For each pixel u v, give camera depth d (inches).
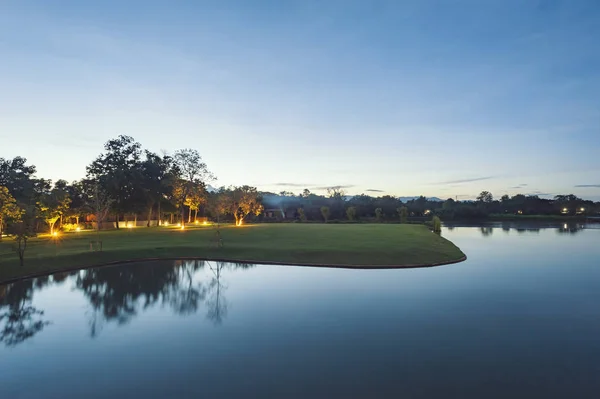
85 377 447.8
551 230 3161.9
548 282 976.3
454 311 708.7
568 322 642.8
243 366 472.1
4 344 559.8
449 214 4566.9
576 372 448.5
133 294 864.9
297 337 574.2
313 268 1166.3
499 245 1941.4
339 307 740.0
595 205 5580.7
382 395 394.9
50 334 602.9
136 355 513.0
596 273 1103.6
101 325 647.8
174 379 438.6
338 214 3954.2
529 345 537.3
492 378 433.4
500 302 770.8
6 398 400.2
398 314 691.4
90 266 1195.9
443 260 1295.5
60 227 2324.1
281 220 3796.8
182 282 983.6
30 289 916.0
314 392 402.9
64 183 2992.1
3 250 1342.3
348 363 477.1
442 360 485.4
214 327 627.5
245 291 880.3
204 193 2881.4
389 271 1122.7
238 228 2332.7
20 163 2802.7
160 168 2923.2
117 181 2485.2
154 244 1545.3
